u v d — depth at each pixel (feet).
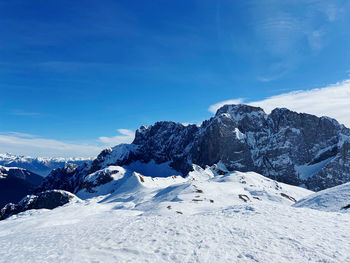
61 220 287.48
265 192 390.01
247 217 92.12
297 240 63.46
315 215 90.43
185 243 65.31
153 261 55.36
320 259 52.54
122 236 75.25
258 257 54.65
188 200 293.23
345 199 146.61
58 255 62.03
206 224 83.20
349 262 50.60
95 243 69.87
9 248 75.82
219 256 56.24
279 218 87.10
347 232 69.00
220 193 350.02
